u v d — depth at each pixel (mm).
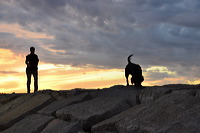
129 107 5203
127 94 5723
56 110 6180
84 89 7484
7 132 6102
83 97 6453
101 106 5277
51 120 5801
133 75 6781
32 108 7082
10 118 7051
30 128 5715
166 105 4062
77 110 5426
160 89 4883
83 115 5004
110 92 6227
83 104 5773
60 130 4762
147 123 3719
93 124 4844
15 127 6277
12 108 8414
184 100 3961
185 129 3160
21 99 9000
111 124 4297
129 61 7031
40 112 6672
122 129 3973
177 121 3396
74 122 4859
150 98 4977
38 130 5574
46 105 7246
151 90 5082
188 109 3623
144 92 5238
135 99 5410
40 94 8406
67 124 4887
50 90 8328
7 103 9570
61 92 7707
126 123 4008
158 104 4270
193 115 3398
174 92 4434
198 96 3904
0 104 9945
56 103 6957
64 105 6273
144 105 4590
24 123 6309
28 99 8594
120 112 5059
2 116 7824
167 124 3432
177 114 3611
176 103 3971
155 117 3812
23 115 6902
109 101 5453
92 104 5586
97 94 6504
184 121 3332
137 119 3996
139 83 6719
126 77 7070
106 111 4938
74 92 7180
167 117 3662
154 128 3471
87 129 4852
